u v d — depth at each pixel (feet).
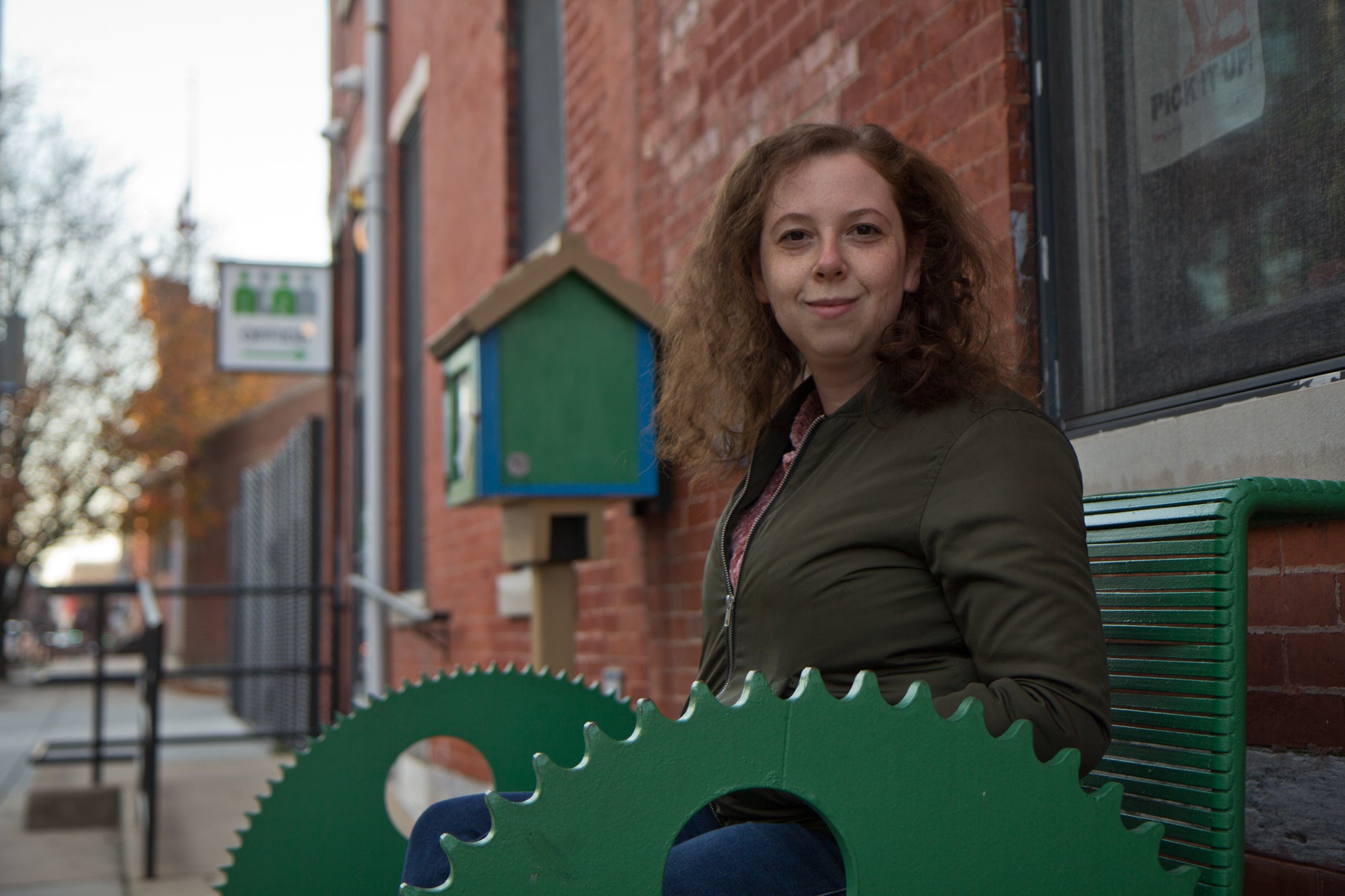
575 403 12.34
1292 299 6.57
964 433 4.75
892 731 3.97
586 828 3.79
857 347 5.25
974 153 8.89
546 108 19.11
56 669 109.09
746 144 12.31
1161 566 5.05
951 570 4.53
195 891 16.48
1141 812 4.94
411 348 27.14
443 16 24.16
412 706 7.88
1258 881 6.27
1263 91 6.79
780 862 4.55
